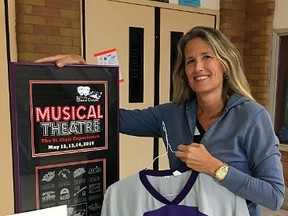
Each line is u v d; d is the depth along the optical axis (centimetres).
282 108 382
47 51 287
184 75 158
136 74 333
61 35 292
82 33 301
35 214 132
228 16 381
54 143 140
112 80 151
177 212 128
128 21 322
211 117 146
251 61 394
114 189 135
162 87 351
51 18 286
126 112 170
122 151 333
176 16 350
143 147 345
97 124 149
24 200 136
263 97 388
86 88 145
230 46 142
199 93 142
